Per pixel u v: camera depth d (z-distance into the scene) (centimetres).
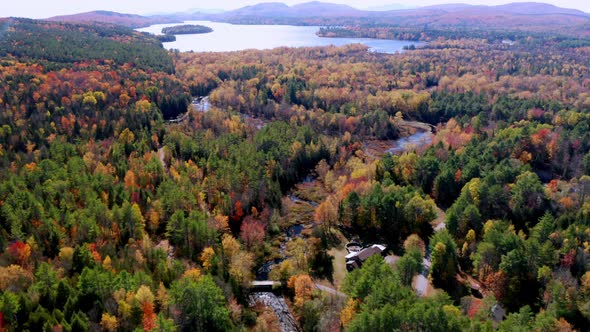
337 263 9775
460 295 8581
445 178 12394
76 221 9494
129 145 14512
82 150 13850
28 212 9469
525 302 8262
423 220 10919
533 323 6925
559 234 9262
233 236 10688
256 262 9862
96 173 11875
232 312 7788
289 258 10062
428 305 6488
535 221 10762
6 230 9219
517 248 8719
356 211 11144
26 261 8306
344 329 7081
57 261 8375
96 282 7094
